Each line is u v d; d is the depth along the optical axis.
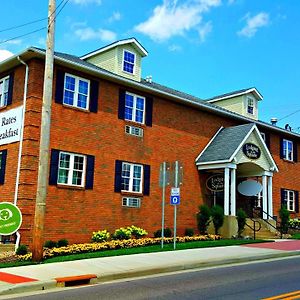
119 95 20.11
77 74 18.69
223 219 21.75
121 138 19.92
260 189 23.98
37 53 17.06
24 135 17.11
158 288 9.79
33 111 17.17
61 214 17.41
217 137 24.27
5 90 18.94
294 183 28.92
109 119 19.56
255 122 26.42
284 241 20.47
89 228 18.23
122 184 19.80
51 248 15.94
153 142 21.23
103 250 16.42
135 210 20.03
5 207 14.12
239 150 22.33
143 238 19.38
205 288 9.69
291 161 28.95
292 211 28.16
